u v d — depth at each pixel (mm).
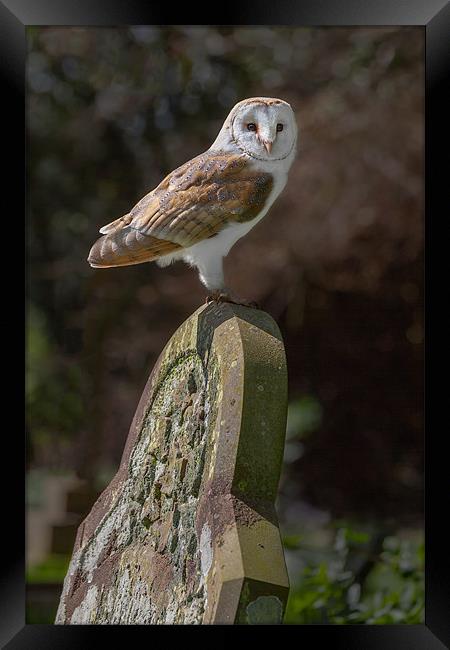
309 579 8891
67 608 6184
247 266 13922
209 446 4922
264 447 4691
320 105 13711
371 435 14062
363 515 13844
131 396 15430
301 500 13977
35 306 15883
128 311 15797
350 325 14141
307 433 14086
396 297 13820
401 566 8945
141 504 5684
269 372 4816
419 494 13891
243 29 14430
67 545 14188
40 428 15609
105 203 15930
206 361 5207
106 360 15703
